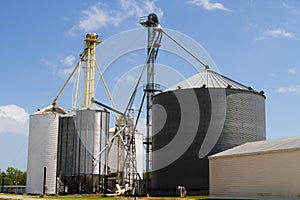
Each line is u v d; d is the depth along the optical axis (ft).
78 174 229.86
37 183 246.88
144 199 159.84
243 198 143.43
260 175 137.90
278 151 131.23
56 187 238.07
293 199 125.29
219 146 186.29
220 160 155.63
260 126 199.11
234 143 187.83
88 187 227.61
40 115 253.85
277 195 130.82
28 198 171.12
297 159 125.49
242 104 193.98
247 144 166.91
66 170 239.50
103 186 229.66
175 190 189.57
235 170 148.25
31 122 256.52
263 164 137.18
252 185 140.36
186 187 186.70
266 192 134.82
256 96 199.72
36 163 249.55
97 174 228.43
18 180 608.60
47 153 248.73
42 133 251.19
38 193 245.24
